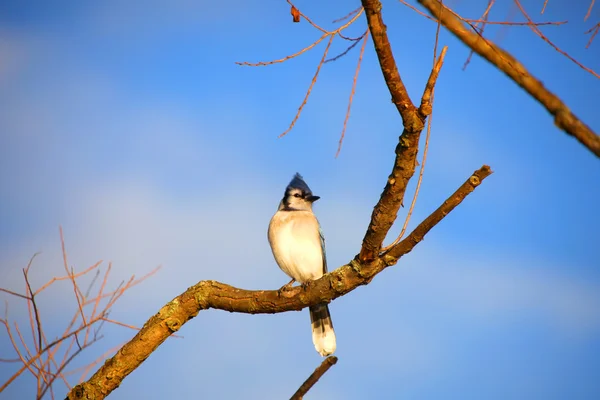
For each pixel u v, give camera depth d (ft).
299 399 24.99
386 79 22.00
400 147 23.20
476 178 23.57
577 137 17.24
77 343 21.91
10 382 20.70
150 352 26.91
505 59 18.33
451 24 18.92
